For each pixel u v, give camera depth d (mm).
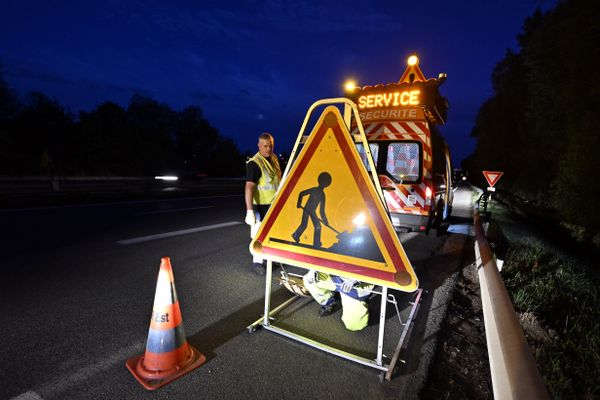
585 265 6746
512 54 26000
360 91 5852
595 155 8461
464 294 3889
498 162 33375
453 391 2186
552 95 13836
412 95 5414
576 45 9359
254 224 4180
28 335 2643
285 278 3256
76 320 2918
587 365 2629
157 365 2176
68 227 6637
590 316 3725
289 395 2064
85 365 2293
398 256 2223
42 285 3654
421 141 5582
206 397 2021
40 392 2016
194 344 2607
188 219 8336
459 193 26844
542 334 3059
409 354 2543
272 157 4441
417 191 5664
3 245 5141
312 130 2465
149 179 19266
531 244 7328
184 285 3859
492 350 2047
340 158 2389
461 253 5793
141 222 7574
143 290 3643
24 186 12383
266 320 2842
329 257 2484
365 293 2754
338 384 2184
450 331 2961
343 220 2414
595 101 9039
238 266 4621
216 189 17562
